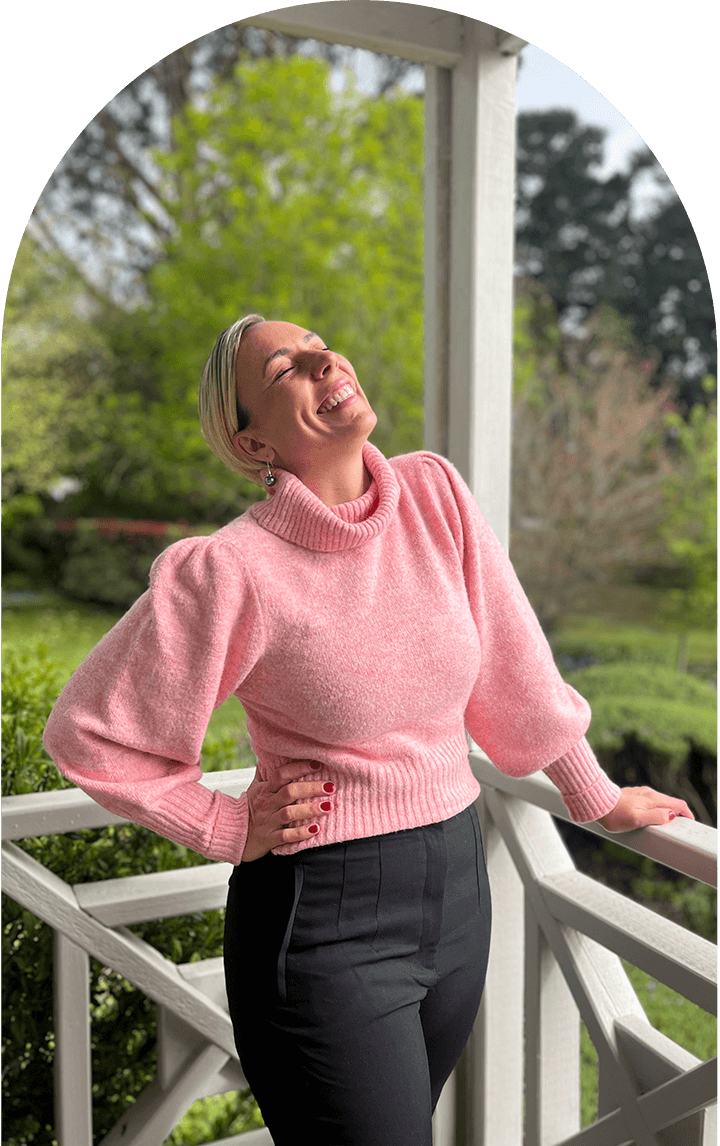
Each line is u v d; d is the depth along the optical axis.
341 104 8.99
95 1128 1.63
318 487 1.11
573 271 9.99
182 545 1.06
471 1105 1.68
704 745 4.57
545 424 7.42
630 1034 1.29
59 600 8.76
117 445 8.96
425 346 1.76
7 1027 1.54
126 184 9.28
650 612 7.67
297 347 1.08
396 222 8.80
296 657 1.02
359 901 1.04
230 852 1.05
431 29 1.57
